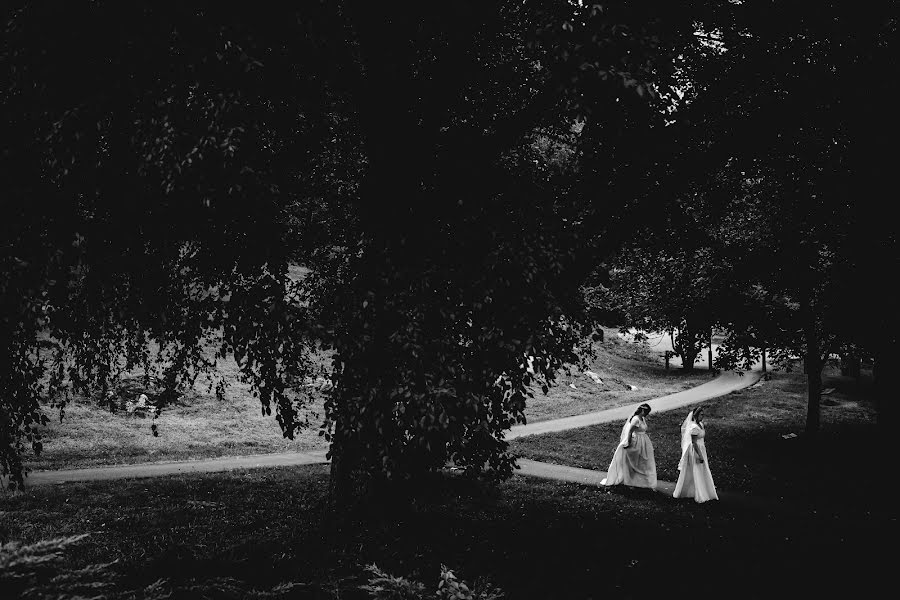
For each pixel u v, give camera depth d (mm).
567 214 7438
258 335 6980
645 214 8523
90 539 8586
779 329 16766
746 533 10312
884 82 8156
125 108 6152
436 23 7410
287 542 7719
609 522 10664
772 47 8453
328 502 9242
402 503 8539
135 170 6301
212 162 5852
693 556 8773
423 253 6910
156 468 15312
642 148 7805
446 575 4312
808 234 11805
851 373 35375
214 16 6000
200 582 4043
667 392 33375
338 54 7367
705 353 46812
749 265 13594
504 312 6578
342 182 8750
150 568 4648
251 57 5816
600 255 8203
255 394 8266
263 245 6551
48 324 7016
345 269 7934
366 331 6621
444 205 7188
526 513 11016
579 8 6512
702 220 10805
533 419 25297
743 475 15898
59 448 16734
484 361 6602
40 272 6191
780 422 24641
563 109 7527
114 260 6840
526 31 6887
